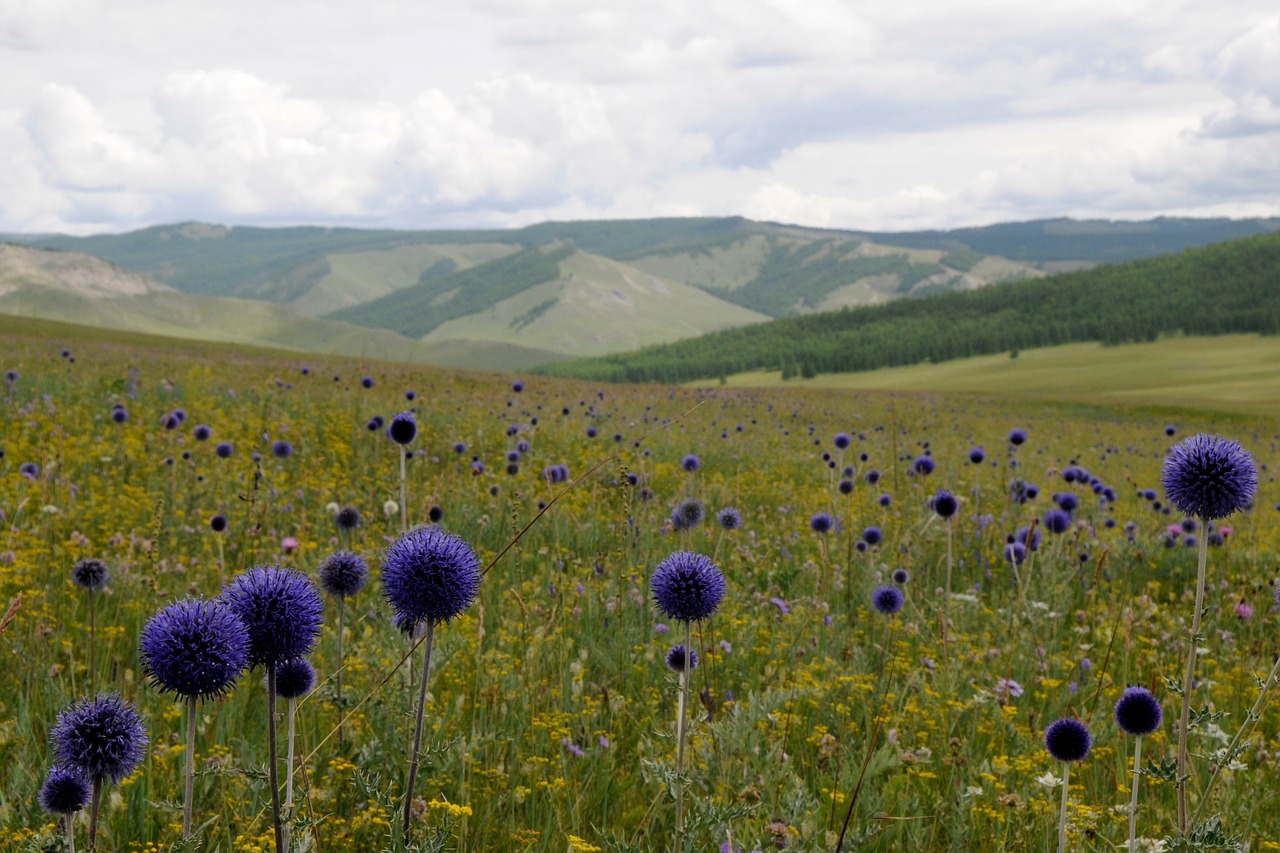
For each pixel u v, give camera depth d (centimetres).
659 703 545
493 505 1007
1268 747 557
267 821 379
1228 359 15938
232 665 248
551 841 404
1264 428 5406
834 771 470
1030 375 16450
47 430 1261
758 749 452
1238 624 797
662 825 418
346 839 385
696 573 339
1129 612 604
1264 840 429
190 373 2122
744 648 631
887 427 3002
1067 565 903
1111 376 14762
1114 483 2011
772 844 362
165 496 968
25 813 374
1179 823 325
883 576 838
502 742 473
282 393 2020
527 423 1838
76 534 764
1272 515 1525
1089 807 433
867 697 572
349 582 473
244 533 836
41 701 482
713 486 1225
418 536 309
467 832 399
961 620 746
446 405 2025
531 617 648
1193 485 318
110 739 278
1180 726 320
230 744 448
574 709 524
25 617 560
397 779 420
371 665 517
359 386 2442
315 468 1187
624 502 845
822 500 1258
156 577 660
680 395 4050
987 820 446
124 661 564
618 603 684
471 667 559
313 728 476
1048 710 589
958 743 488
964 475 1702
